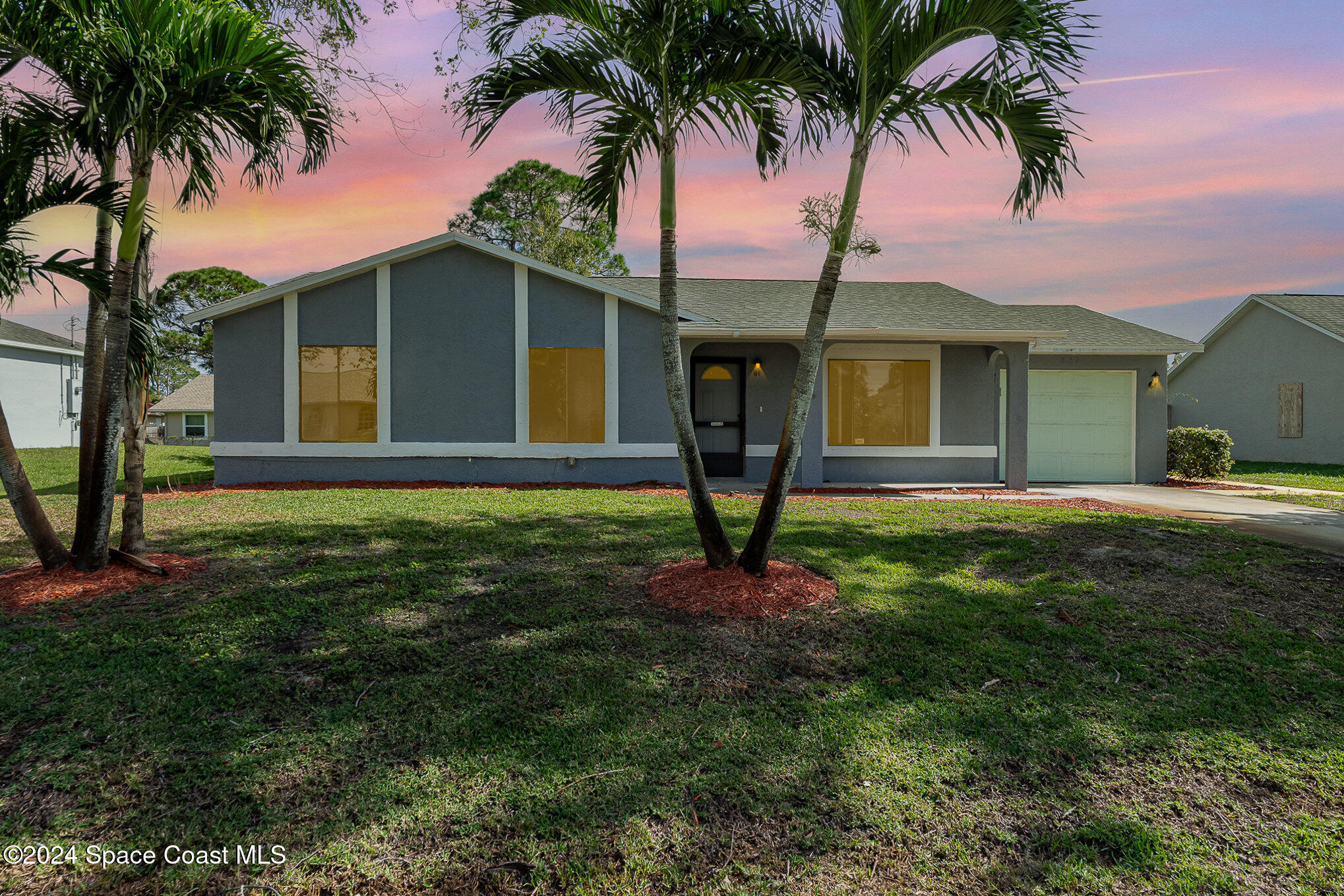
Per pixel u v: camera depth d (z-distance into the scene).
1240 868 2.22
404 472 10.97
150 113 4.59
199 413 36.41
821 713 3.14
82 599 4.38
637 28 4.47
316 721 2.99
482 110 4.96
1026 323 12.20
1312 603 4.61
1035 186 4.75
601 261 28.94
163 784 2.54
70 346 24.89
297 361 10.76
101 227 5.03
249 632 3.88
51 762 2.65
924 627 4.12
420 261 10.93
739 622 4.12
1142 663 3.71
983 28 4.12
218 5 4.71
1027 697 3.32
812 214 4.61
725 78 4.71
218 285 34.28
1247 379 19.98
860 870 2.19
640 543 6.18
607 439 11.24
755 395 12.56
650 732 2.95
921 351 12.48
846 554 5.83
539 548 5.96
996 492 11.14
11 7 4.31
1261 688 3.45
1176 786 2.66
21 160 4.53
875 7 4.16
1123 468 13.39
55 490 10.11
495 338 11.06
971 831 2.38
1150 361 13.34
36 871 2.10
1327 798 2.59
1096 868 2.21
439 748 2.80
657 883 2.11
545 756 2.76
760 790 2.57
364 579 4.89
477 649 3.74
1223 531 6.84
